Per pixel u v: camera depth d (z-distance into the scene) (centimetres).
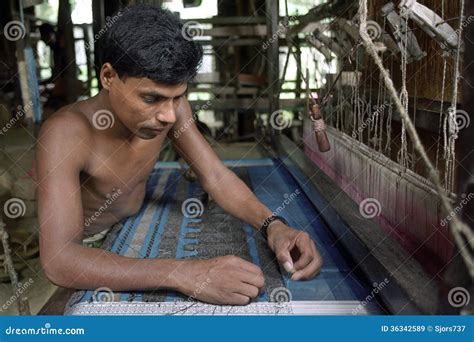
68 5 378
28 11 436
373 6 172
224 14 443
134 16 108
